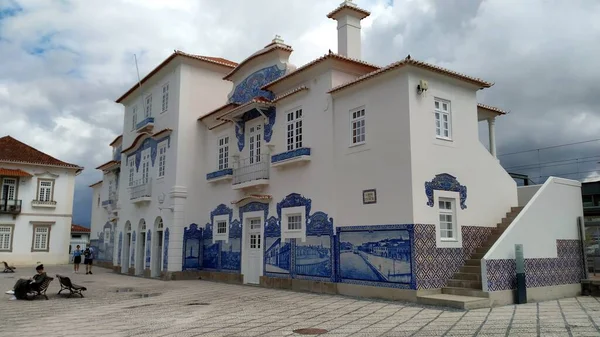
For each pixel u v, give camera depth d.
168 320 10.87
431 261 13.33
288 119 18.33
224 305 13.30
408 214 13.30
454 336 8.38
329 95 16.34
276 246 18.25
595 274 17.55
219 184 22.44
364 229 14.56
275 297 14.96
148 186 25.52
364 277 14.39
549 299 13.93
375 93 14.82
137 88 28.66
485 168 15.72
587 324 9.46
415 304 12.50
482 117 19.45
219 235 22.05
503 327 9.16
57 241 39.56
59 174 40.28
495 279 12.41
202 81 24.48
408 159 13.52
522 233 13.57
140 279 23.34
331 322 10.12
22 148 40.19
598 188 24.97
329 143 16.17
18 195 38.22
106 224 36.53
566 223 15.35
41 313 12.49
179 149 23.30
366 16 18.55
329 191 15.98
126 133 30.61
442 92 14.81
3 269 33.00
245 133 20.84
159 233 24.91
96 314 12.12
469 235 14.67
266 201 18.97
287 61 19.64
